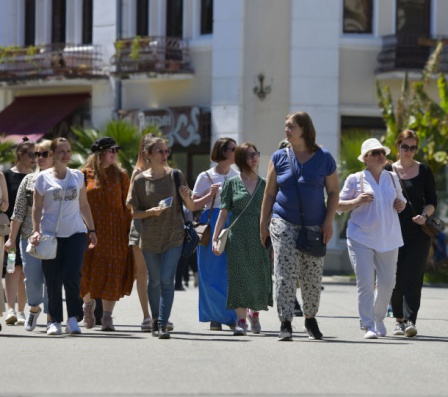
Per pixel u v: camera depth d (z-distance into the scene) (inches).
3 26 2992.1
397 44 2615.7
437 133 2210.9
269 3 2605.8
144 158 1037.2
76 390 671.1
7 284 1168.2
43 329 1093.8
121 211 1095.6
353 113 2632.9
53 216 1008.2
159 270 997.2
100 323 1148.5
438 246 2276.1
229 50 2615.7
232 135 2608.3
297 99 2603.3
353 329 1114.7
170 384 695.1
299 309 1282.0
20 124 2856.8
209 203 1088.2
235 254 1031.6
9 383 697.6
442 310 1438.2
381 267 1015.6
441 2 2652.6
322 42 2605.8
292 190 940.0
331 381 716.0
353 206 998.4
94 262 1079.0
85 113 2849.4
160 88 2719.0
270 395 658.2
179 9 2716.5
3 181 1068.5
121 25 2765.7
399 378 735.7
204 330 1087.6
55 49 2866.6
